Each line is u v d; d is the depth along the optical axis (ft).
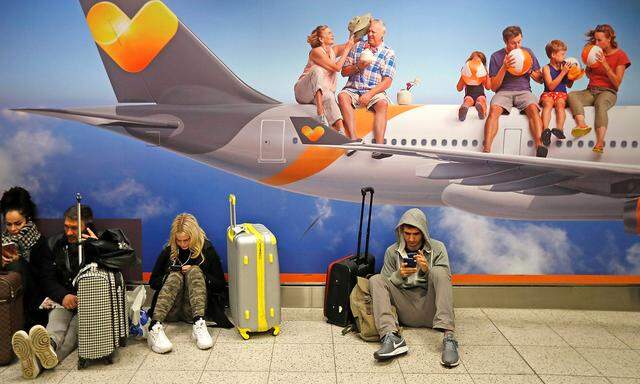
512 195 10.28
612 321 10.30
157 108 10.36
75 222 9.01
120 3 10.02
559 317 10.49
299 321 10.32
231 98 10.30
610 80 9.85
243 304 9.32
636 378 8.02
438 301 9.01
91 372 8.16
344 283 9.88
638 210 10.10
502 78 9.98
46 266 9.11
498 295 10.85
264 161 10.48
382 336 8.86
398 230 9.77
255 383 7.82
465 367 8.39
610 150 9.97
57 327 8.67
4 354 8.38
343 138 10.30
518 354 8.86
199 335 9.09
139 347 9.12
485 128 10.10
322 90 10.21
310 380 7.93
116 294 8.46
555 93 9.93
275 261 9.43
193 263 9.88
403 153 10.26
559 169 10.08
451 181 10.28
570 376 8.09
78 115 10.41
